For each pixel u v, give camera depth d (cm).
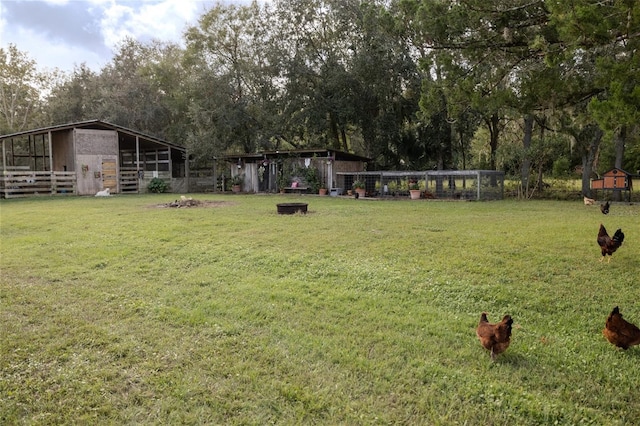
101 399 286
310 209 1378
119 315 440
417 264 616
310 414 268
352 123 2483
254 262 648
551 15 527
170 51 3186
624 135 1617
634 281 522
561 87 637
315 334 389
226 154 2570
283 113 2473
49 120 3472
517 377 313
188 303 473
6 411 272
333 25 2388
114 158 2411
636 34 491
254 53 2550
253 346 365
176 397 287
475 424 259
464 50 709
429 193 1872
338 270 598
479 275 558
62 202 1734
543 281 532
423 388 297
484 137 2683
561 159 1972
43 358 345
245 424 259
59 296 500
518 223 984
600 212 1238
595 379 311
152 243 784
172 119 3075
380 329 400
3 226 1016
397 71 2108
